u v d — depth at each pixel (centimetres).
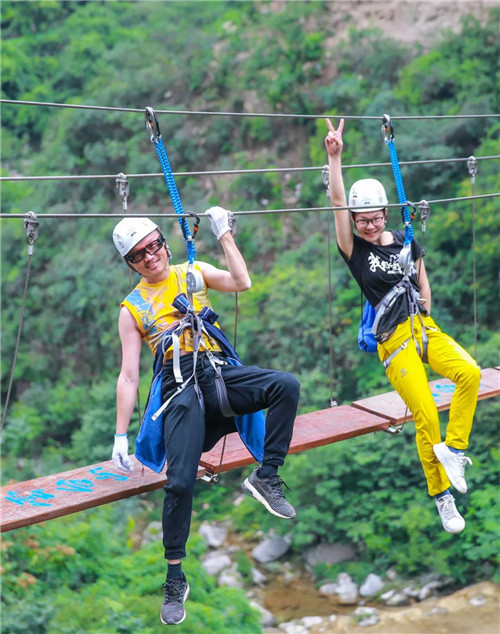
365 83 2034
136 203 2125
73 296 1978
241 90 2178
